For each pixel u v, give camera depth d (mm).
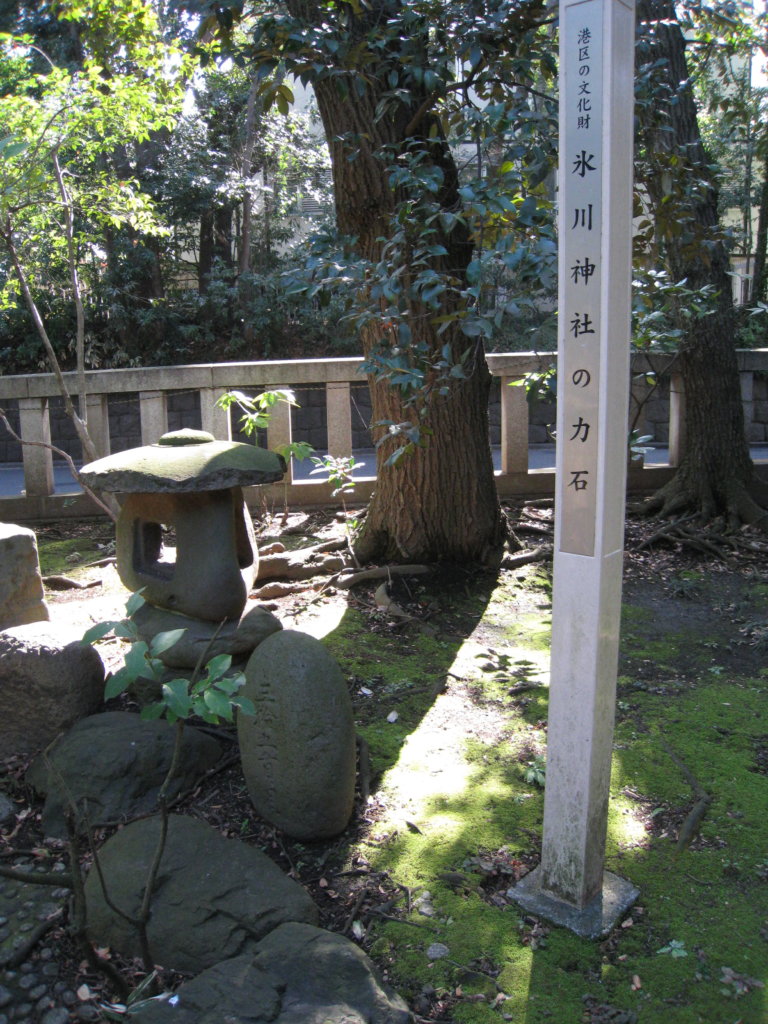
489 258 3295
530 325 10750
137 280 13703
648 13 5062
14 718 3596
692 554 6199
